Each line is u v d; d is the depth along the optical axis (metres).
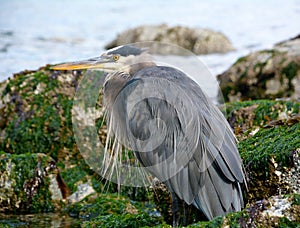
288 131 10.19
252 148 9.96
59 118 14.32
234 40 31.98
